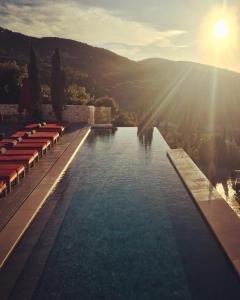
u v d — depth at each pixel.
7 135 21.30
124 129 27.28
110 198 10.13
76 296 5.38
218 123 48.41
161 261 6.41
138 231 7.78
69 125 26.75
